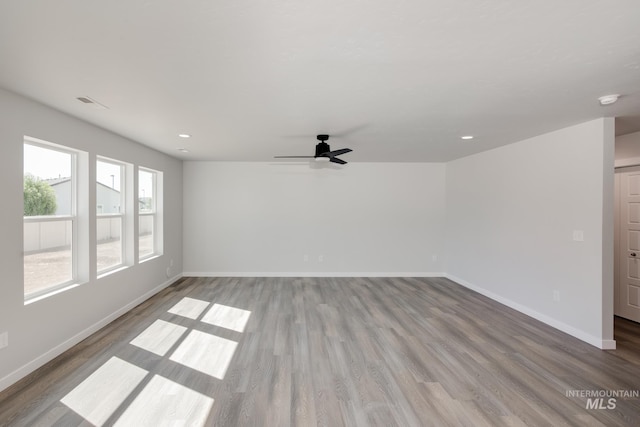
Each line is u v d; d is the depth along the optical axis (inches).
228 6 54.4
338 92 97.1
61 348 116.0
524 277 164.1
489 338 132.0
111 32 62.9
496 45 68.6
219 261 249.6
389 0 53.0
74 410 83.4
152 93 97.7
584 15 57.2
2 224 93.7
